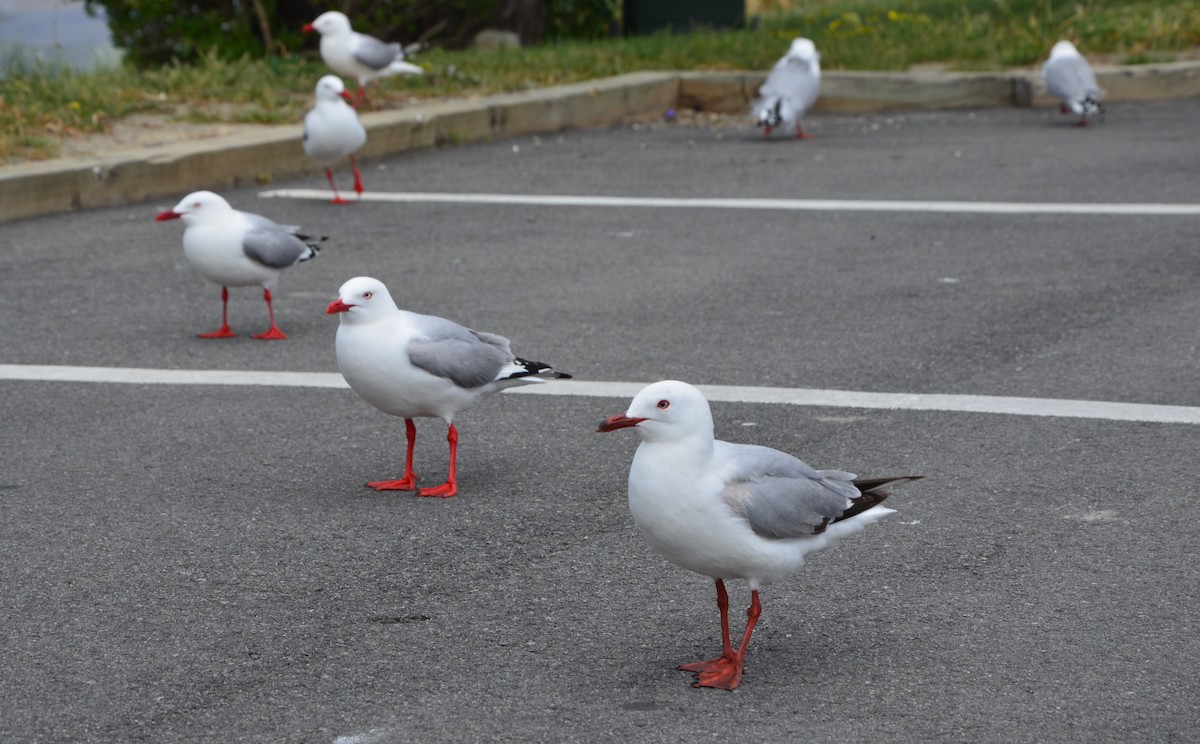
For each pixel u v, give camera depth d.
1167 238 11.33
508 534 6.06
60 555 5.83
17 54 18.19
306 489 6.65
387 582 5.56
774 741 4.31
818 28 22.94
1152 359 8.31
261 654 4.93
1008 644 4.96
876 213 12.70
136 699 4.61
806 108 16.83
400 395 6.44
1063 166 14.46
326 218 12.86
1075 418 7.38
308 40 22.73
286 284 10.68
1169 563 5.61
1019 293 9.89
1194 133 15.91
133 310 9.95
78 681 4.73
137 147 14.28
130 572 5.66
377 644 5.01
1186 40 20.09
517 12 23.67
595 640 5.05
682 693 4.64
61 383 8.30
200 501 6.47
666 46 21.30
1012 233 11.73
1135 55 19.25
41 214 12.84
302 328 9.54
